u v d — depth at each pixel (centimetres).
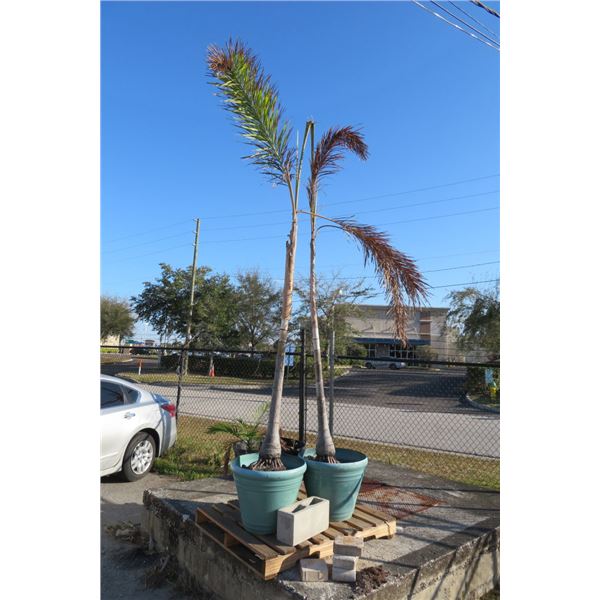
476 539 299
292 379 2036
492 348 1945
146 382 1914
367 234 343
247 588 261
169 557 335
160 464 587
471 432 921
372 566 257
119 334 4281
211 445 677
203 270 2728
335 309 2517
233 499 346
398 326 362
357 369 2833
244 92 314
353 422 1053
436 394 1761
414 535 304
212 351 678
